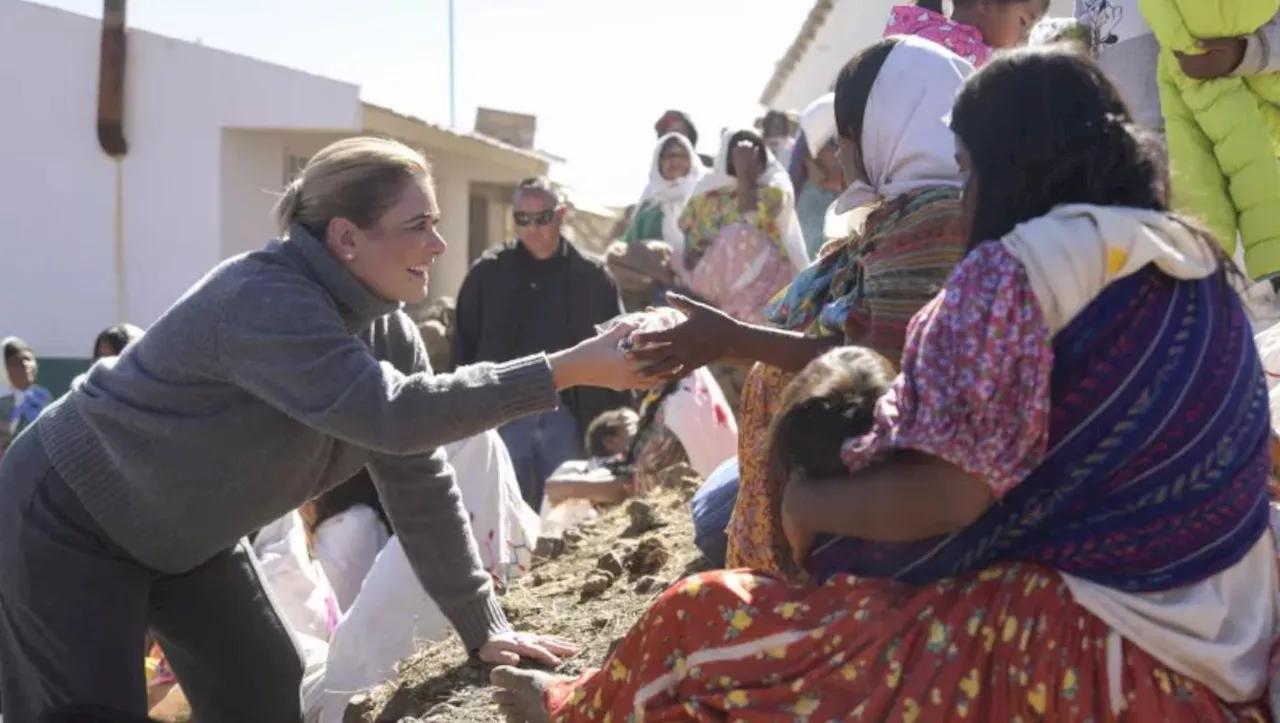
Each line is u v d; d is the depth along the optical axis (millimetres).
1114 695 2084
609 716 2457
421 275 3037
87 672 3049
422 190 2982
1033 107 2172
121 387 3023
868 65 2975
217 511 3064
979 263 2113
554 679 2932
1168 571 2107
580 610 3877
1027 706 2115
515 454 7102
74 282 14234
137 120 14008
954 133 2305
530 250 7531
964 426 2059
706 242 7754
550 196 7426
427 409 2797
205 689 3457
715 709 2293
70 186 14148
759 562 3010
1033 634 2127
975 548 2189
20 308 14227
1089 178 2158
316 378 2809
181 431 2979
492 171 16859
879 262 2844
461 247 16672
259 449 3016
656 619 2404
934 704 2131
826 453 2248
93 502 3053
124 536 3076
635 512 4688
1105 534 2117
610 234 17281
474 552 3643
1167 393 2080
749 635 2293
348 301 2992
